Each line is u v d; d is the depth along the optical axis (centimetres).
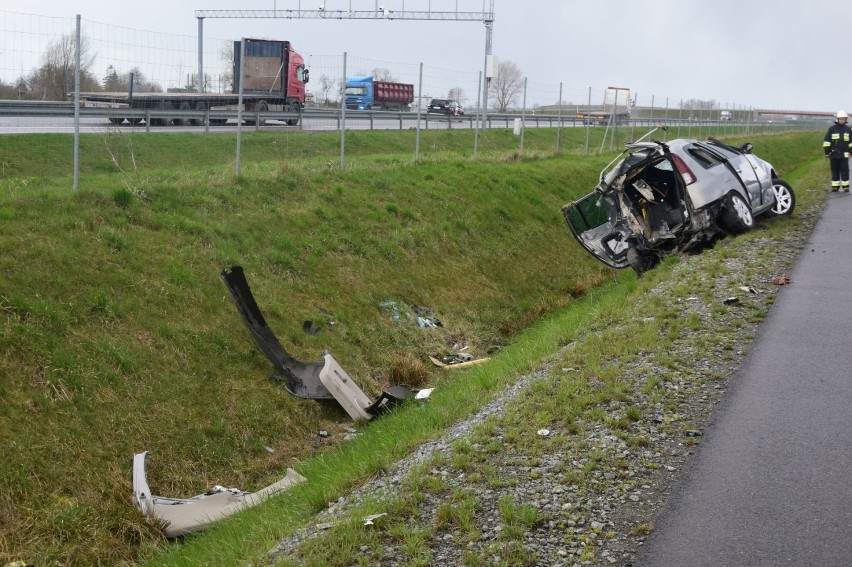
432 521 532
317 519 595
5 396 805
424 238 1612
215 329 1073
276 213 1447
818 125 8112
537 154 2670
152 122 2852
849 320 923
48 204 1144
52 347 886
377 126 3981
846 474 550
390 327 1319
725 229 1484
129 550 733
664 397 713
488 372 972
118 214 1203
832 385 719
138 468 784
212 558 616
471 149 3497
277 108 3462
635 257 1455
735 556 459
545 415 689
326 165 1825
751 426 639
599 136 4441
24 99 1948
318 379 1077
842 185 2206
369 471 670
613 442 625
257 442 958
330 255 1402
